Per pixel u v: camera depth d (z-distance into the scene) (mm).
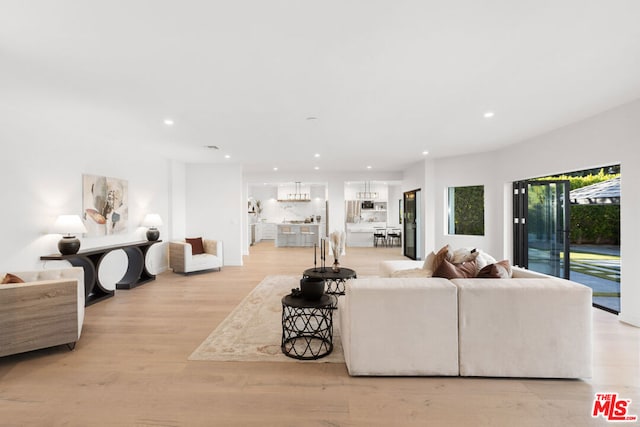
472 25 1903
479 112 3590
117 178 4965
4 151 3268
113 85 2748
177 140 4863
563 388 2104
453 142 5168
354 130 4359
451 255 3016
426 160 6844
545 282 2260
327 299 2719
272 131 4371
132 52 2191
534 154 4809
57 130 3895
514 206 5473
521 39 2064
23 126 3461
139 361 2490
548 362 2178
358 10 1746
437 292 2207
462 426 1740
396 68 2482
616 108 3416
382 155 6375
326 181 9039
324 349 2711
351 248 10148
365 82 2740
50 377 2248
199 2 1661
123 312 3730
